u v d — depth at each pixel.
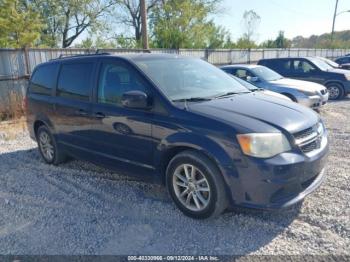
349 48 45.41
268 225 3.23
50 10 24.94
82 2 25.38
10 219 3.62
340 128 7.24
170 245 2.99
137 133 3.68
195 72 4.29
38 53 11.02
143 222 3.41
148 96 3.59
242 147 2.97
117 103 3.93
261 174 2.94
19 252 2.98
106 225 3.38
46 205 3.91
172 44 21.36
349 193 3.82
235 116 3.21
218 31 28.75
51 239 3.17
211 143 3.10
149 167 3.69
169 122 3.39
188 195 3.42
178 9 27.89
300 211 3.46
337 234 3.03
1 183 4.67
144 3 14.94
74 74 4.61
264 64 13.13
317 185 3.29
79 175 4.84
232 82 4.51
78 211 3.72
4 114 10.02
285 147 3.06
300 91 8.61
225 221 3.34
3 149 6.54
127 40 27.72
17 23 13.72
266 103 3.68
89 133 4.32
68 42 27.52
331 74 12.09
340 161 4.96
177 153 3.45
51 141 5.23
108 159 4.16
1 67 10.20
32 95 5.46
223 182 3.14
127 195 4.07
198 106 3.43
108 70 4.11
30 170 5.18
